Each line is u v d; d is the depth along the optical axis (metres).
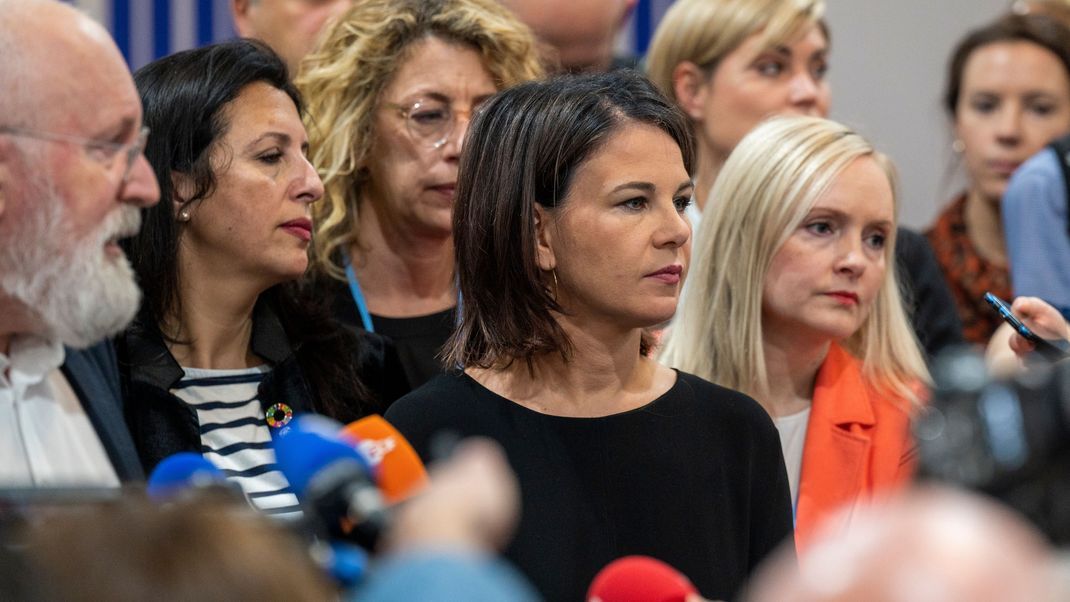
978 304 8.54
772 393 5.77
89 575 1.89
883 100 10.60
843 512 5.11
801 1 7.75
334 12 7.21
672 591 3.46
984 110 8.84
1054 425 1.87
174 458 3.12
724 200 5.75
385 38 6.14
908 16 10.60
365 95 6.14
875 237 5.72
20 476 3.91
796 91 7.71
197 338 4.87
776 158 5.69
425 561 2.12
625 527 4.31
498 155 4.39
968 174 8.87
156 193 4.07
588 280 4.30
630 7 8.62
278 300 5.11
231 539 1.95
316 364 5.12
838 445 5.61
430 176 6.05
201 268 4.84
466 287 4.48
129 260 4.77
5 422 3.95
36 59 3.87
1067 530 1.83
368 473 2.90
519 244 4.34
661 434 4.44
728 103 7.77
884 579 1.60
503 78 6.21
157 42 8.80
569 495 4.29
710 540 4.38
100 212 3.93
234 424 4.82
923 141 10.59
